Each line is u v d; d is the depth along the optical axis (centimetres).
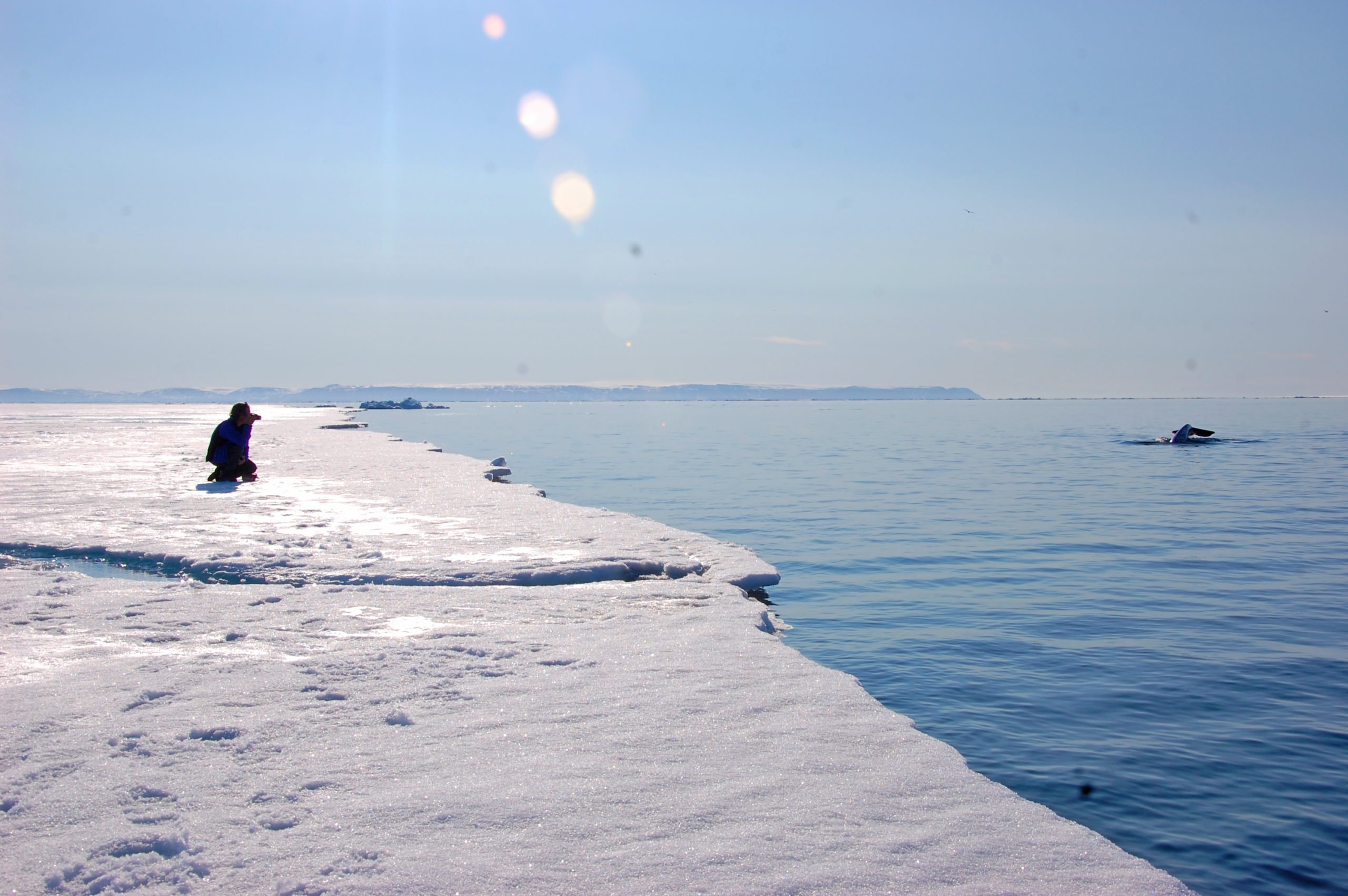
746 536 1438
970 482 2358
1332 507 1784
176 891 298
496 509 1385
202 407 14800
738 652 609
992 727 570
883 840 340
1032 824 358
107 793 371
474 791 375
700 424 7938
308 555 981
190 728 447
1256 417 8944
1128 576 1102
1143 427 6550
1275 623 855
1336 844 417
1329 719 586
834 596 987
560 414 12650
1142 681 669
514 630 673
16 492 1588
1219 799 465
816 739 446
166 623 679
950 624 857
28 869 312
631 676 550
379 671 553
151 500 1481
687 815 356
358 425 5322
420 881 302
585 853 323
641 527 1215
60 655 588
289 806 361
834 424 7819
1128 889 310
